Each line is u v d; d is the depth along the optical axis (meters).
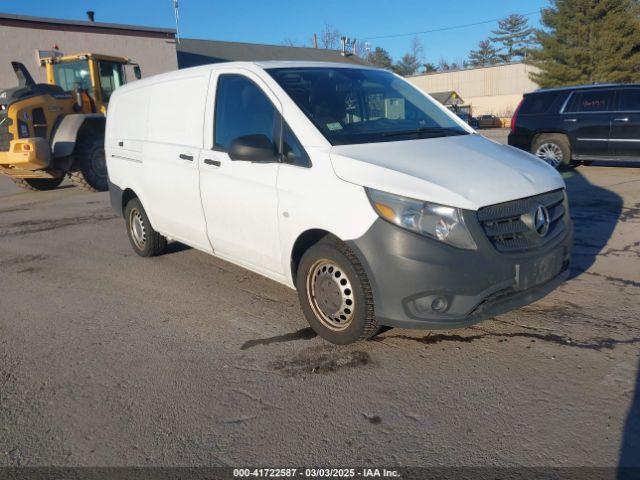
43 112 11.16
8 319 4.70
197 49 32.97
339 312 3.73
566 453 2.65
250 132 4.31
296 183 3.81
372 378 3.42
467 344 3.79
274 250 4.12
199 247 5.18
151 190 5.58
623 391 3.14
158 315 4.62
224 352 3.88
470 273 3.26
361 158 3.61
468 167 3.64
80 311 4.81
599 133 10.69
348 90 4.46
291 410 3.12
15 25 20.88
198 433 2.95
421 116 4.68
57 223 8.76
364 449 2.76
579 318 4.12
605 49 41.19
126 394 3.37
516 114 11.87
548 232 3.67
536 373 3.38
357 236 3.42
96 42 23.27
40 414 3.19
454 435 2.83
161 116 5.44
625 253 5.64
